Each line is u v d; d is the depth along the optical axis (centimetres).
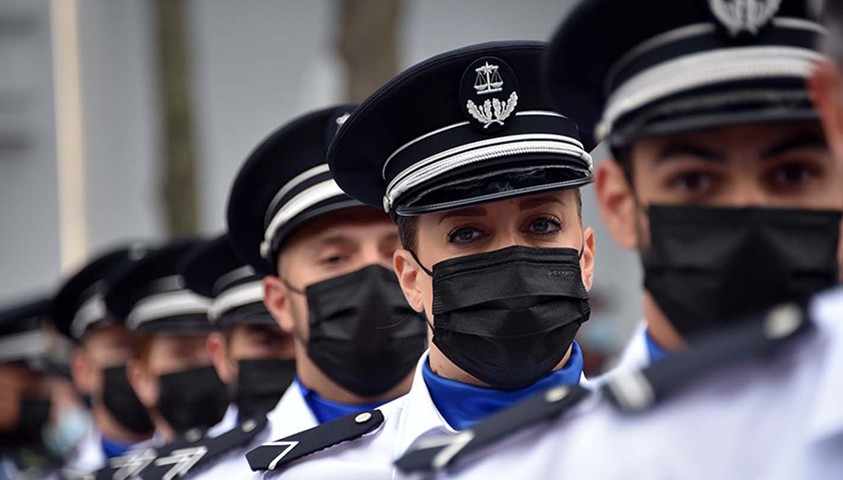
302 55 2880
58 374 1922
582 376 718
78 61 3073
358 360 889
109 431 1548
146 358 1366
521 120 700
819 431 379
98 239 3059
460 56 700
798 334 397
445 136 702
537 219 688
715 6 560
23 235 3114
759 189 548
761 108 545
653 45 575
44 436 1822
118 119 3047
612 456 425
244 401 1113
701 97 558
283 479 807
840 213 541
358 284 893
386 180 738
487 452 469
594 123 640
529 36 2827
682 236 552
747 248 538
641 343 736
